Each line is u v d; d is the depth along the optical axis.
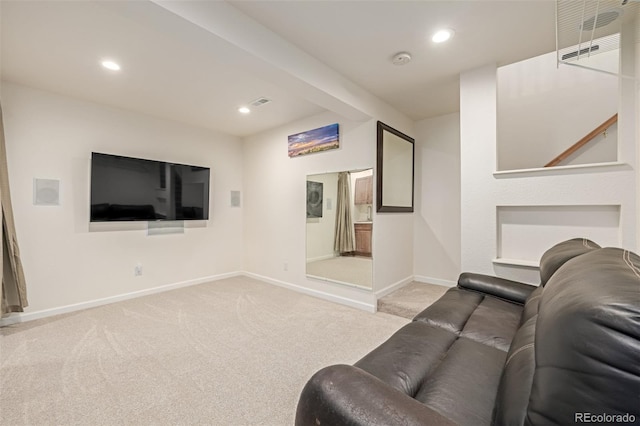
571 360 0.53
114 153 3.27
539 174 2.14
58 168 2.90
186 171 3.85
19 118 2.68
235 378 1.80
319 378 0.80
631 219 1.82
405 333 1.44
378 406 0.68
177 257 3.85
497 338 1.35
